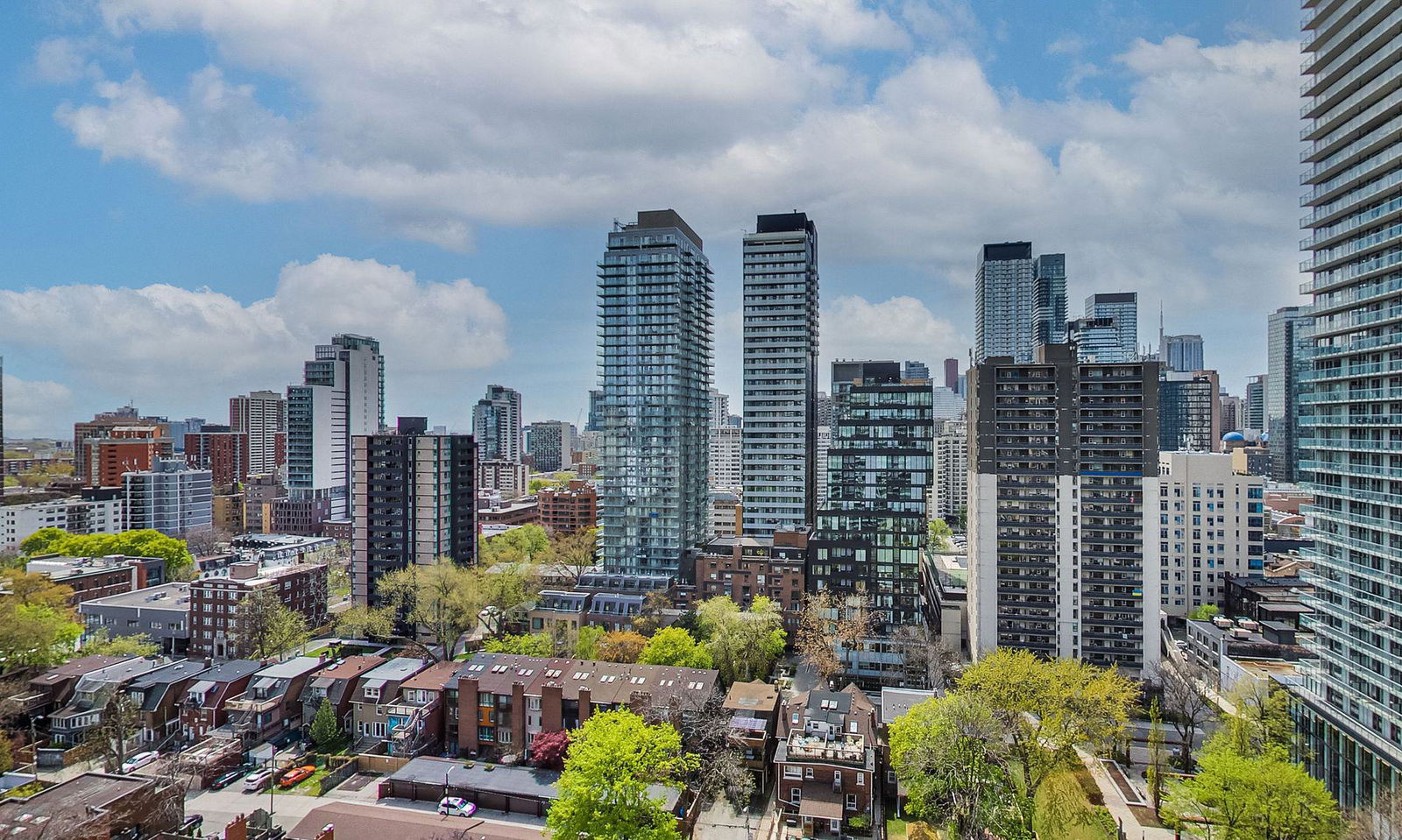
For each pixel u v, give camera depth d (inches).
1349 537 3959.2
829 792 3791.8
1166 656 5797.2
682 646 5137.8
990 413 5757.9
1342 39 3919.8
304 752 4520.2
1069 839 3572.8
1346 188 3978.8
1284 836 3184.1
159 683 4726.9
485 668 4803.2
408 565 6560.0
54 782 4001.0
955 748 3479.3
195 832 3489.2
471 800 3895.2
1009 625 5718.5
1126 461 5556.1
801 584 6747.1
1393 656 3526.1
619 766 3073.3
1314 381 4274.1
